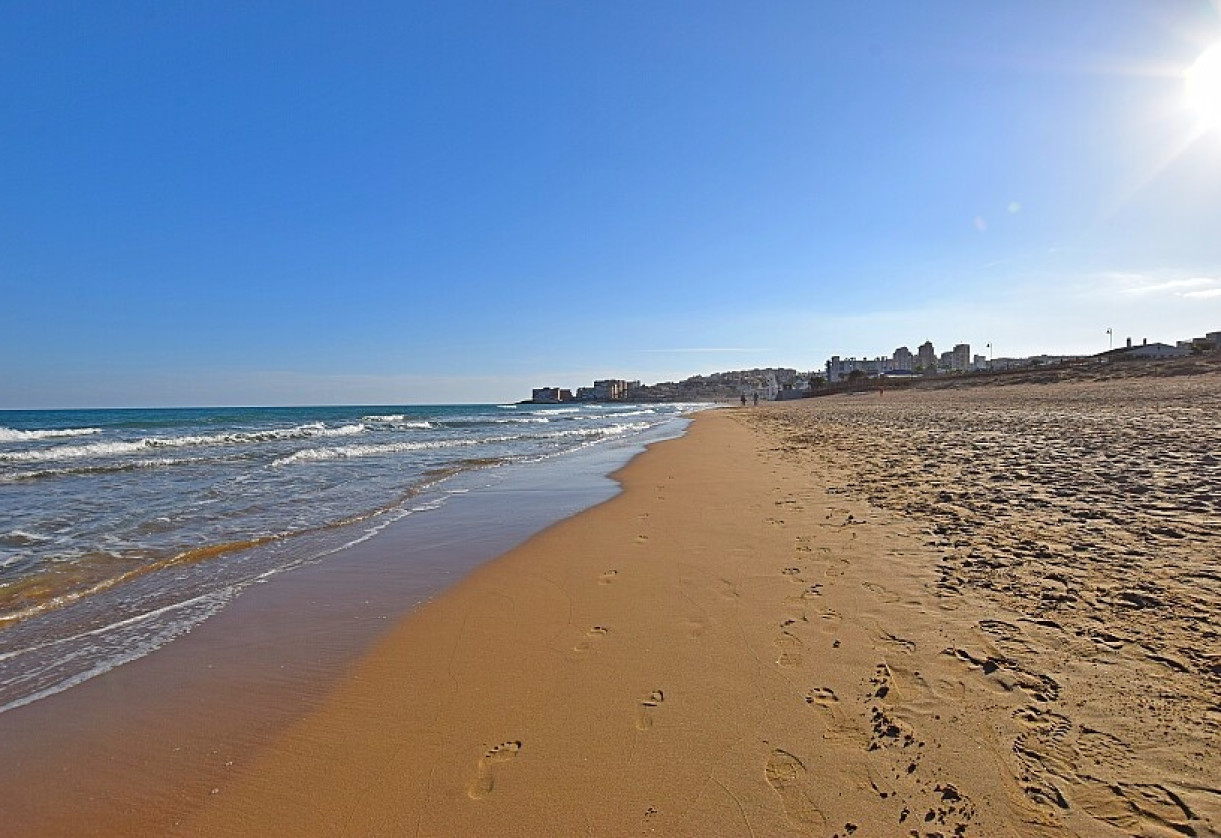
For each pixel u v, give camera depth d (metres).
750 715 3.12
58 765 3.08
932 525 6.28
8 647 4.53
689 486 10.75
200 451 20.80
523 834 2.44
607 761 2.86
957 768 2.57
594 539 7.20
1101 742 2.64
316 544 7.48
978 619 3.92
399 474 14.26
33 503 10.30
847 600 4.47
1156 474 7.87
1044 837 2.18
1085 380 57.72
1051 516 6.20
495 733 3.18
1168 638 3.47
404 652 4.27
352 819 2.60
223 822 2.63
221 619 5.01
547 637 4.38
